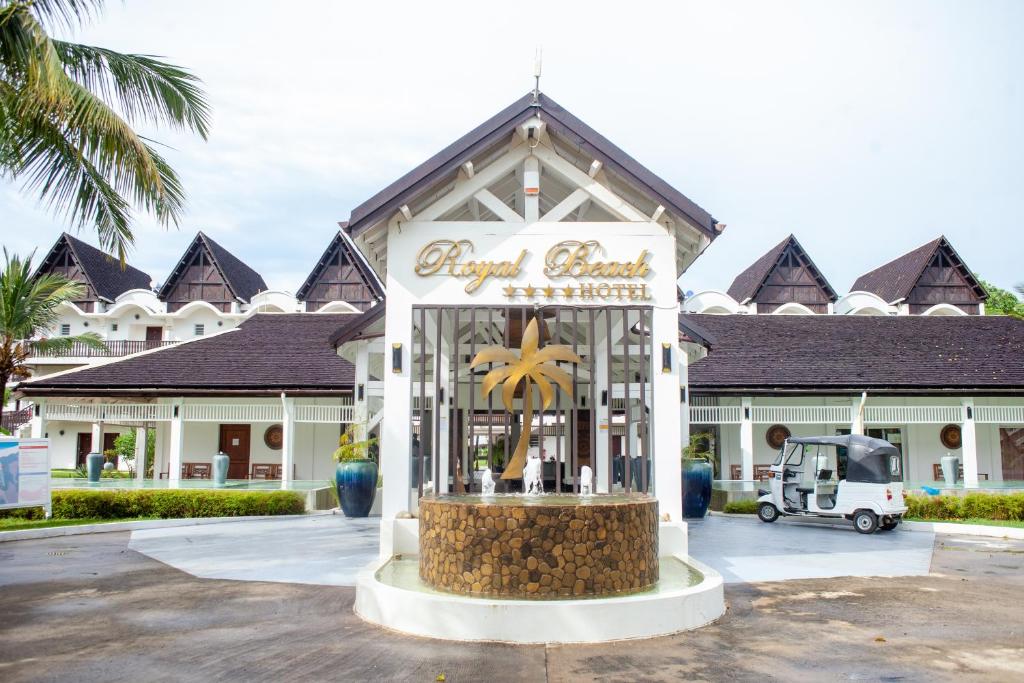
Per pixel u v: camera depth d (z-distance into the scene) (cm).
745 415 2459
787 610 832
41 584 974
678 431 1081
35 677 593
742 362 2678
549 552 755
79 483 2098
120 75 1191
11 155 1161
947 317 3083
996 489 2158
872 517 1577
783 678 594
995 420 2522
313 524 1659
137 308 3997
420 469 1044
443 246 1102
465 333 1695
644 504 814
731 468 2694
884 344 2845
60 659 641
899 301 3766
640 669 616
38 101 1038
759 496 1955
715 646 686
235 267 4397
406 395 1088
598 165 1076
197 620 778
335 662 634
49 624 762
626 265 1093
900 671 612
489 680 588
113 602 865
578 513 762
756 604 862
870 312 3706
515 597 748
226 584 970
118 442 3033
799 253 3903
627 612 711
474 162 1110
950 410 2514
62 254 4162
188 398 2525
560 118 1057
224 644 687
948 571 1091
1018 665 629
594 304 1090
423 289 1095
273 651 666
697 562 969
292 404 2373
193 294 4078
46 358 3794
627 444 1013
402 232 1105
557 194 1397
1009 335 2944
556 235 1105
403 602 734
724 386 2481
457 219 1518
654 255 1101
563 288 1092
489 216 1544
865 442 1628
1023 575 1063
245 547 1298
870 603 870
